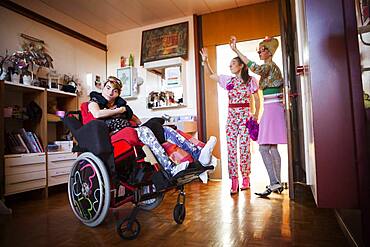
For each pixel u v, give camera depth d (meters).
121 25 3.78
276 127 2.25
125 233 1.44
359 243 1.05
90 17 3.50
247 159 2.59
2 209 1.95
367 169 0.94
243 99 2.58
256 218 1.65
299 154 2.44
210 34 3.46
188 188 2.75
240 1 3.22
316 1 1.01
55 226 1.63
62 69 3.26
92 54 3.77
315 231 1.40
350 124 0.97
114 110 1.76
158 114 3.68
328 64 0.99
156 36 3.70
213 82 3.41
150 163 1.45
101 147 1.48
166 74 3.57
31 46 2.88
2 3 2.60
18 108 2.52
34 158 2.43
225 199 2.21
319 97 1.00
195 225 1.55
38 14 2.99
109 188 1.51
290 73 2.38
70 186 1.72
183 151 1.50
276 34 3.18
